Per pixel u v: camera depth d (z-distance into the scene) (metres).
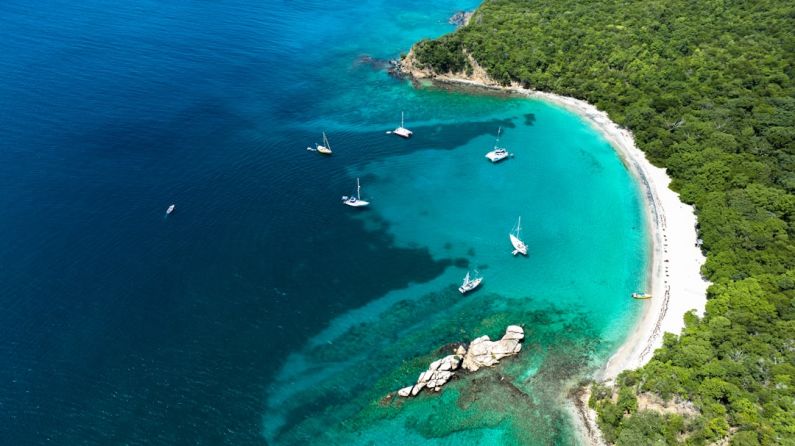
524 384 81.44
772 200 103.38
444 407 78.44
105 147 127.56
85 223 105.44
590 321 92.31
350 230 110.38
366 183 124.31
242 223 109.38
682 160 119.75
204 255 101.00
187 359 83.00
